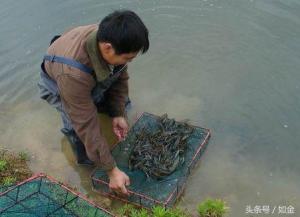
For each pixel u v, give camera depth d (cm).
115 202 166
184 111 202
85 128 150
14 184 163
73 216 150
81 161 180
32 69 229
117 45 129
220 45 235
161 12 260
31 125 201
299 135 187
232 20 250
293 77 213
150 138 181
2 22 260
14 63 233
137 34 127
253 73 218
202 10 259
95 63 141
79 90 144
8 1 276
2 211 150
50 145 191
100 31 132
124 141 185
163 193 163
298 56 223
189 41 240
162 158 173
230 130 191
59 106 167
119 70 161
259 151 182
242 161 179
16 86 221
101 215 151
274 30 240
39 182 159
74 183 174
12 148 190
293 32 238
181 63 228
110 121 197
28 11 268
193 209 162
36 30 253
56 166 182
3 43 246
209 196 166
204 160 180
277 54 226
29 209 151
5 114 207
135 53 132
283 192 167
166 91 213
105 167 156
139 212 158
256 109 200
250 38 237
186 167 172
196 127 188
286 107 199
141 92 213
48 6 271
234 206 162
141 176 170
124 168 174
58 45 152
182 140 179
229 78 217
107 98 181
